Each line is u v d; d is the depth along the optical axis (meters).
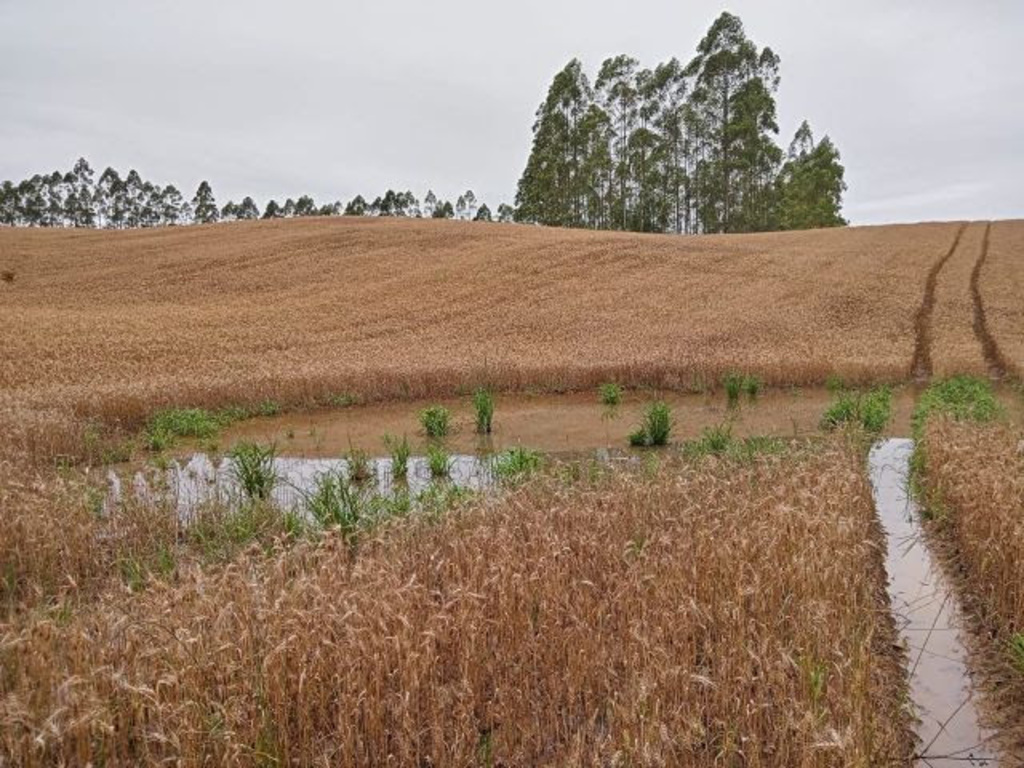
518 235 47.47
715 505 7.77
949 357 22.25
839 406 15.32
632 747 4.21
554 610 5.41
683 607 4.98
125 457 13.58
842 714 4.39
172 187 121.56
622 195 76.62
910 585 7.13
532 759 4.62
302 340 26.95
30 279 40.88
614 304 31.62
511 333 27.61
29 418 13.40
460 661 4.97
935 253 41.19
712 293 33.19
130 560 7.56
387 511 8.62
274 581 5.82
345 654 4.64
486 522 7.65
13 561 7.11
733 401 18.38
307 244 46.44
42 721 4.15
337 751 4.45
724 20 70.06
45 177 113.38
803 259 39.72
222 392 17.80
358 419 17.19
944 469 9.10
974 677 5.48
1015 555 6.18
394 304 32.88
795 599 5.67
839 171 74.12
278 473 12.04
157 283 39.09
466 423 16.38
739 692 4.67
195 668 4.48
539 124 76.94
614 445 14.01
